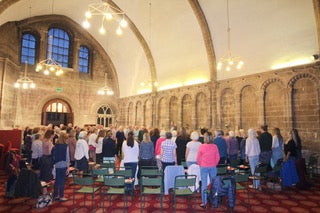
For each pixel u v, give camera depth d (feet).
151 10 47.32
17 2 39.78
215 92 44.24
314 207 18.51
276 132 24.36
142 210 17.51
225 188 16.12
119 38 61.00
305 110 31.71
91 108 66.49
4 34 45.83
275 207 18.44
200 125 46.93
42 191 20.27
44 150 19.52
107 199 20.07
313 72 30.89
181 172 17.42
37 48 58.18
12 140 33.63
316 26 30.42
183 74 51.65
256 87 37.73
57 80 60.44
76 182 16.76
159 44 53.83
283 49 34.40
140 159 21.22
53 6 52.95
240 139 31.32
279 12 33.55
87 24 25.34
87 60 67.92
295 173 22.59
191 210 17.63
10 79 47.44
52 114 60.23
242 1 36.11
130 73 66.64
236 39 40.29
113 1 48.80
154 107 57.98
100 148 28.27
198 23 43.47
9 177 20.40
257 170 19.94
